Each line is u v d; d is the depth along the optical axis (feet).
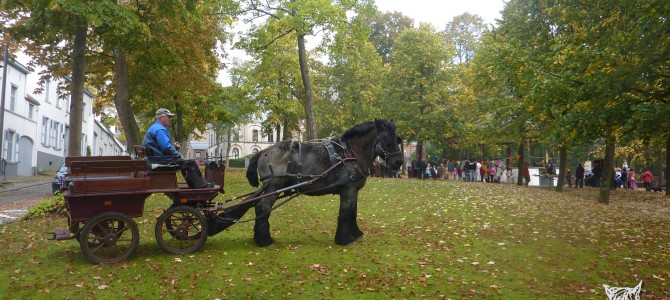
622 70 33.04
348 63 130.62
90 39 57.31
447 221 39.45
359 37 75.66
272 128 153.17
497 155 148.87
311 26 70.38
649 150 122.01
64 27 44.42
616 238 34.06
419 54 123.03
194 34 63.36
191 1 52.75
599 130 36.22
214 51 74.95
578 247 30.53
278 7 73.92
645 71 32.89
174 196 26.23
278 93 125.49
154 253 26.48
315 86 131.34
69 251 26.96
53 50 60.54
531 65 49.57
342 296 20.18
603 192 64.64
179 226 26.25
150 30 49.67
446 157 164.04
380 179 83.30
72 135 46.06
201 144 303.07
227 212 27.81
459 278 22.88
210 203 27.91
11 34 47.62
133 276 22.34
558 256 27.86
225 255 26.05
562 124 36.37
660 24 32.27
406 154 202.59
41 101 123.75
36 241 29.81
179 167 26.53
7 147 104.42
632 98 34.32
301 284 21.43
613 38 34.65
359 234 30.76
